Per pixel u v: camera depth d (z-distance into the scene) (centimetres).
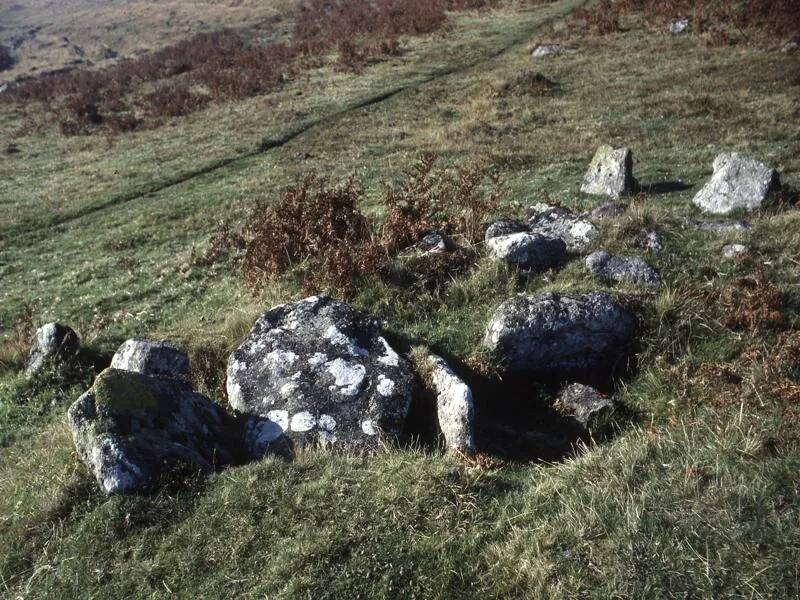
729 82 2358
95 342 1091
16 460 755
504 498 557
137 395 646
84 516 577
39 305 1434
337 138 2539
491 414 756
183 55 5388
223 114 3350
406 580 483
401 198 1236
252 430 692
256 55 4491
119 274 1555
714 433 582
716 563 436
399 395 701
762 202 1241
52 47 8525
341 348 763
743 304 806
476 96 2772
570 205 1412
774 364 696
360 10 5209
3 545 568
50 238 1994
